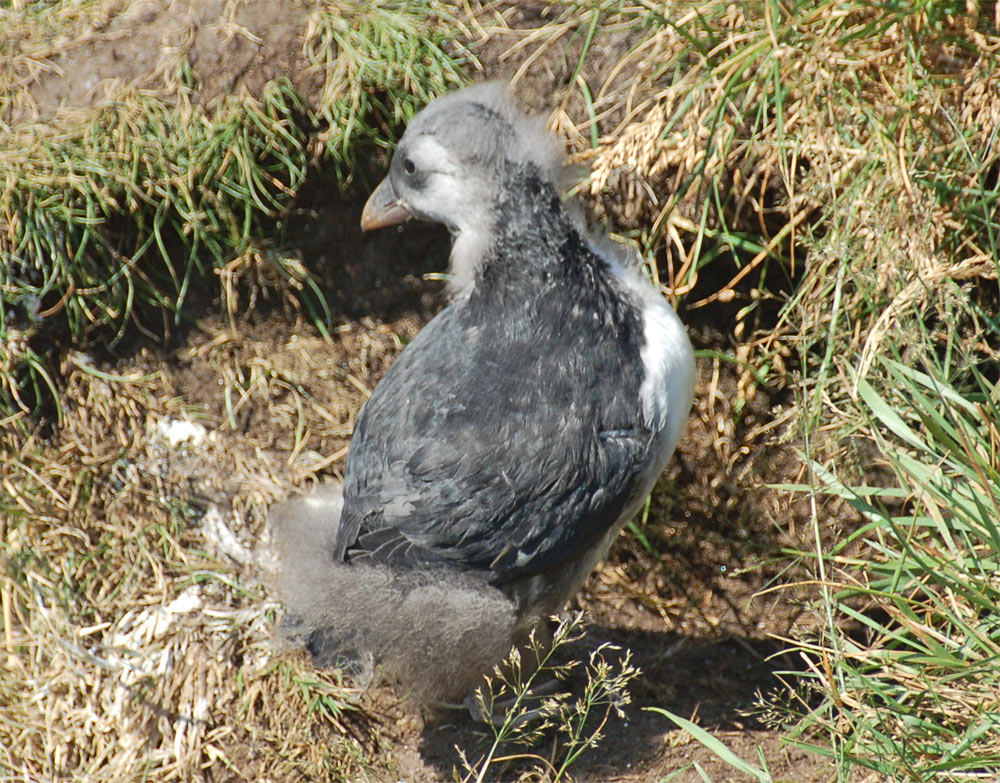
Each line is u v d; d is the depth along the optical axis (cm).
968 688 690
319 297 996
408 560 773
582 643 932
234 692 888
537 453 759
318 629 802
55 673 887
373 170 975
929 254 812
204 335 999
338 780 854
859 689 737
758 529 966
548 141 809
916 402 802
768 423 963
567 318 788
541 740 851
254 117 947
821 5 846
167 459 977
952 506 723
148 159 941
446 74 965
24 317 952
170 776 858
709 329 967
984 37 831
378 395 820
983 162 815
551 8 988
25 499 932
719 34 902
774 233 934
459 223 830
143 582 936
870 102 850
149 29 990
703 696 892
